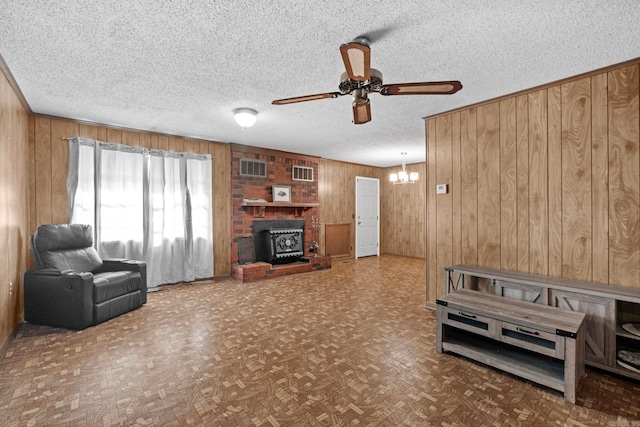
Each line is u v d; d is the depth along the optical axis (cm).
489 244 320
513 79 271
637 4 171
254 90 296
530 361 216
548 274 280
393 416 174
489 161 319
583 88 260
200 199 493
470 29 197
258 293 428
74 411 177
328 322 317
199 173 492
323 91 299
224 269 523
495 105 315
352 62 171
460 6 174
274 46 218
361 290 445
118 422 168
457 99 318
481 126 326
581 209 262
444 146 358
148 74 261
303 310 355
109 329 298
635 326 227
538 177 286
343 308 363
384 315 339
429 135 373
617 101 244
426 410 179
